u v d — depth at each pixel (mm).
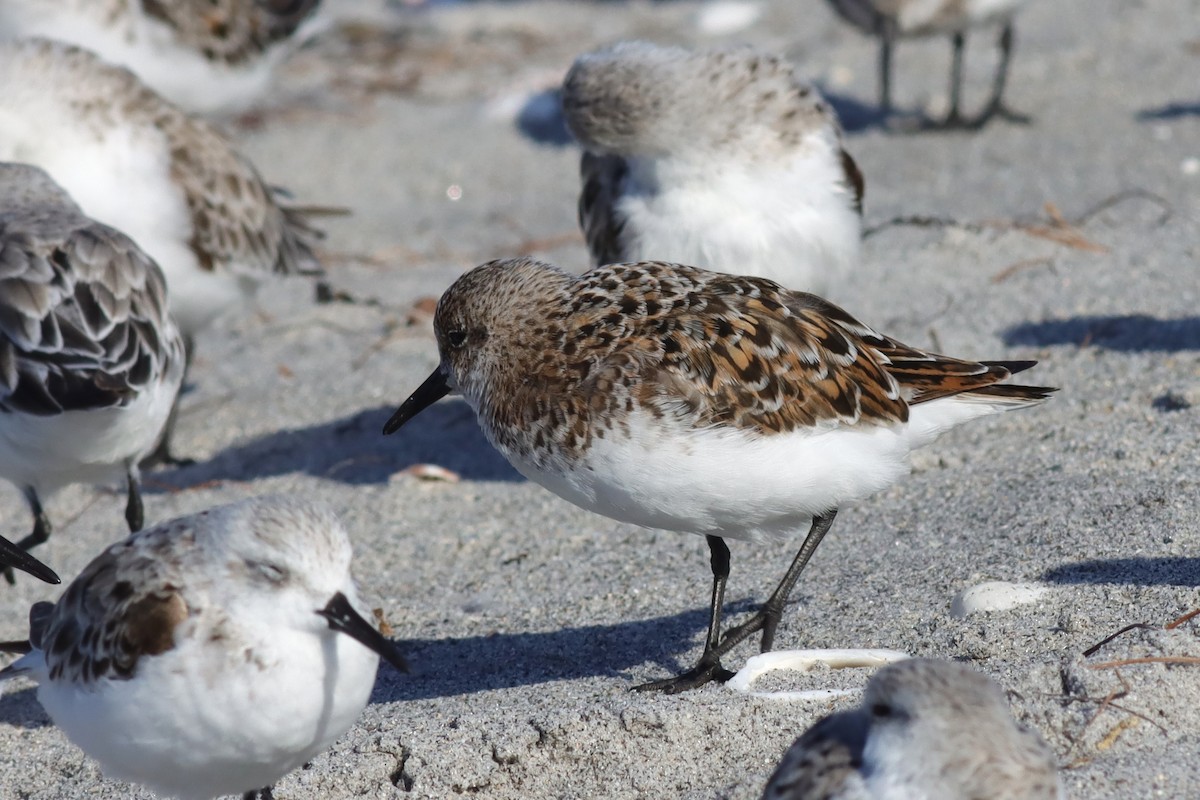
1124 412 11703
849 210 12117
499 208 19984
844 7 21047
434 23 28141
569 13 28734
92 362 10461
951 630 8812
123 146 13852
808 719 8164
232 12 17578
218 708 7137
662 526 8805
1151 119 19734
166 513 12883
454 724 8523
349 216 19875
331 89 24906
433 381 9523
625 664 9328
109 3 16453
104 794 8680
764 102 11602
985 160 19031
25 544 11242
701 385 8359
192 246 14188
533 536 11664
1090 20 24531
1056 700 7887
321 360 15883
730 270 11789
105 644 7219
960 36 20188
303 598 7133
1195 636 8172
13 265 10680
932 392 8898
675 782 8102
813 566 10250
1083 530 9797
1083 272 14938
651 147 11539
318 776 8297
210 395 15289
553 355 8633
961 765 6027
